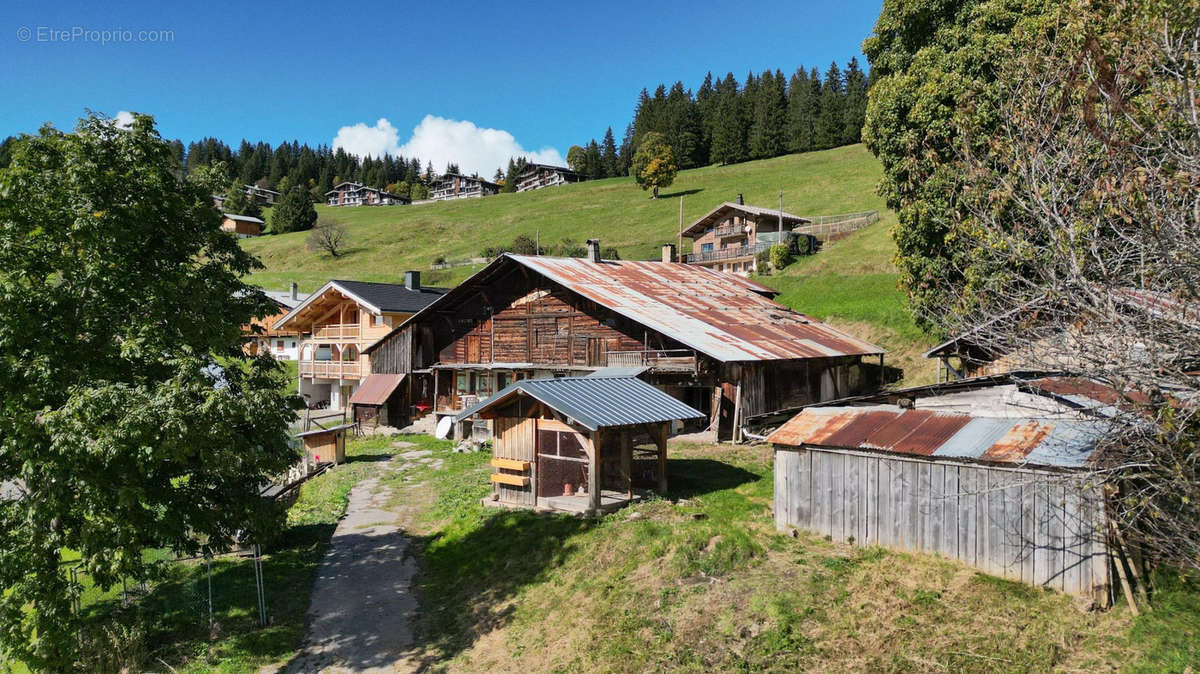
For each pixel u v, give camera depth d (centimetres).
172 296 1134
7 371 1008
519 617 1184
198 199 1284
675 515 1509
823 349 2892
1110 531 930
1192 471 699
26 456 998
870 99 2645
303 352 4444
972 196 986
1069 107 950
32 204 1071
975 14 2269
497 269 3148
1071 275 727
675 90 15175
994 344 861
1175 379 680
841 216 5997
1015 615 941
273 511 1291
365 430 3350
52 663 1025
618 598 1160
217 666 1092
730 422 2538
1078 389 959
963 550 1091
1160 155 799
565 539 1423
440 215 11319
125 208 1099
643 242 7400
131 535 1063
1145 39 784
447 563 1469
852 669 891
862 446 1202
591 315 2916
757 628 1005
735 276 4266
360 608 1288
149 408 975
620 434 1712
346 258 8781
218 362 1326
